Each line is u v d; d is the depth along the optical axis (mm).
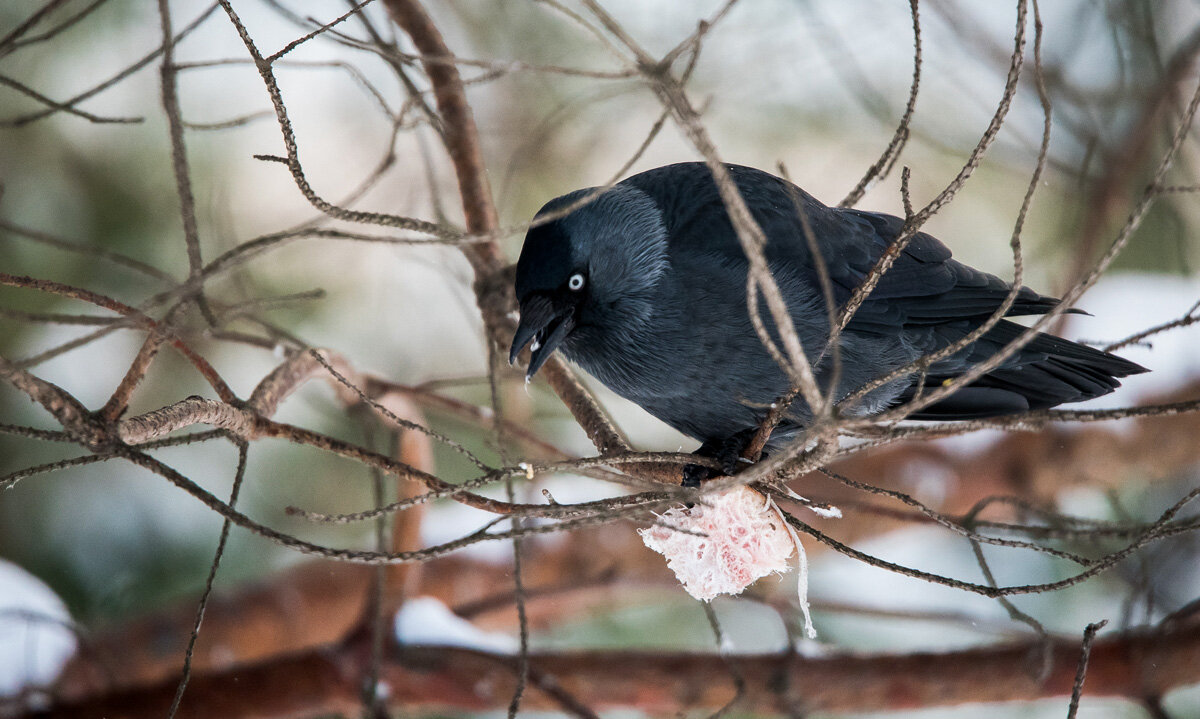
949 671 9531
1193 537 10438
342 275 12586
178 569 12016
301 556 12289
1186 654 9023
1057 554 5668
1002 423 5445
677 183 8469
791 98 12609
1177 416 12312
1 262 11312
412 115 8953
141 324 5336
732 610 12672
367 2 5508
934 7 11734
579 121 12219
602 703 9992
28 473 5086
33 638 10016
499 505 5559
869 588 12789
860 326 8445
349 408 9445
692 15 11727
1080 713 12227
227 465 12141
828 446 5566
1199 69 11906
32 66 11430
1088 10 12133
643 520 6641
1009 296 4930
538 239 8008
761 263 4449
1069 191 12469
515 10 12281
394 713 9859
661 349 8172
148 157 11719
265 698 9664
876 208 13039
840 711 9727
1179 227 11828
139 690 9703
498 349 8758
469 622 10984
